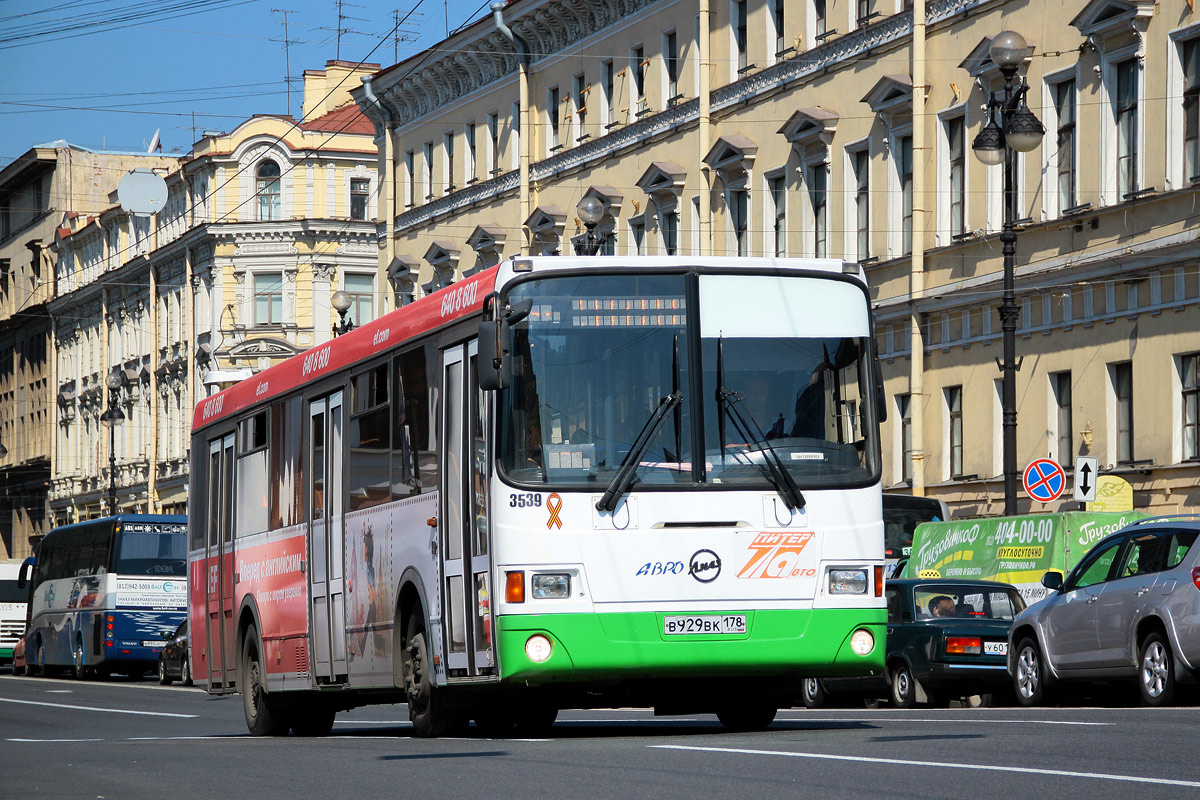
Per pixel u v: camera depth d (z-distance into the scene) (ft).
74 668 207.00
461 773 48.96
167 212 348.18
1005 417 115.96
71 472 401.49
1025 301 146.41
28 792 48.52
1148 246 132.05
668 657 57.77
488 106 236.22
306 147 323.98
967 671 94.84
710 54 189.16
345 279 322.34
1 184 440.45
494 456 58.39
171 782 50.78
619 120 206.28
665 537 58.18
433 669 64.13
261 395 85.66
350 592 72.59
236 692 87.92
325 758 57.98
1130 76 136.05
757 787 42.01
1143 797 37.91
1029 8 145.79
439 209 248.73
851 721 69.82
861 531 59.52
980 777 42.52
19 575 226.58
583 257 59.77
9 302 444.55
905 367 161.17
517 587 57.62
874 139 164.66
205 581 93.97
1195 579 76.33
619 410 58.85
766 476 58.95
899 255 161.27
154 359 349.20
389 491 68.69
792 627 58.59
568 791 42.75
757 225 181.57
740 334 59.82
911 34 158.71
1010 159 116.16
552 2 212.23
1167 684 77.30
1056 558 106.83
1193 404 129.49
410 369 67.15
